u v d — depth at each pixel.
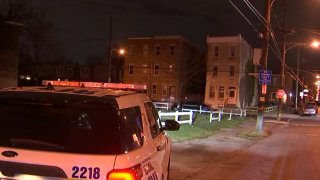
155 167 5.37
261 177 12.24
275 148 20.08
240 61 69.12
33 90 4.96
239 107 69.75
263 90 27.92
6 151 4.32
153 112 6.72
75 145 4.43
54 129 4.52
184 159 14.75
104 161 4.28
